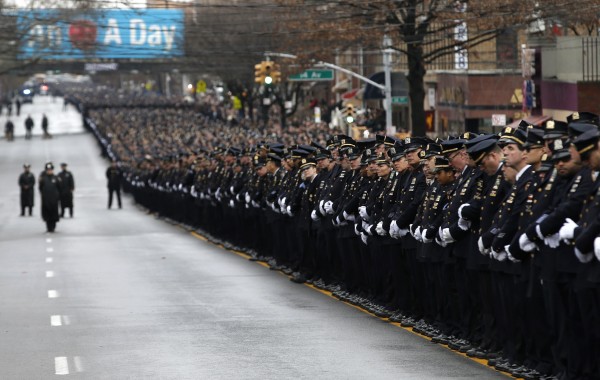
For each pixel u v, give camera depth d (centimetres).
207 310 4881
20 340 4206
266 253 7106
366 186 4906
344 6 11219
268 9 17150
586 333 3131
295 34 12900
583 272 3061
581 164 3120
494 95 12381
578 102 9312
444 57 14400
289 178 6144
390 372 3453
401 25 10294
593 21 9662
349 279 5134
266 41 18488
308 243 5822
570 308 3175
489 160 3641
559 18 9612
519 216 3409
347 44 12712
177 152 12756
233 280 6038
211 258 7419
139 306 5059
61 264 7181
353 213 4966
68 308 5044
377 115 15625
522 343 3469
